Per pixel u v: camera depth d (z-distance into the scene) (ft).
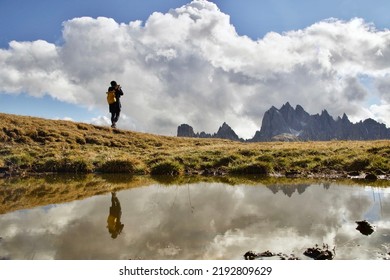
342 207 32.22
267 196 38.52
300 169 60.90
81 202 36.35
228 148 92.84
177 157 75.25
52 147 92.79
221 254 20.36
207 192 41.98
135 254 20.44
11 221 28.45
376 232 24.31
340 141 114.62
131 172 65.82
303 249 21.12
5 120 111.65
